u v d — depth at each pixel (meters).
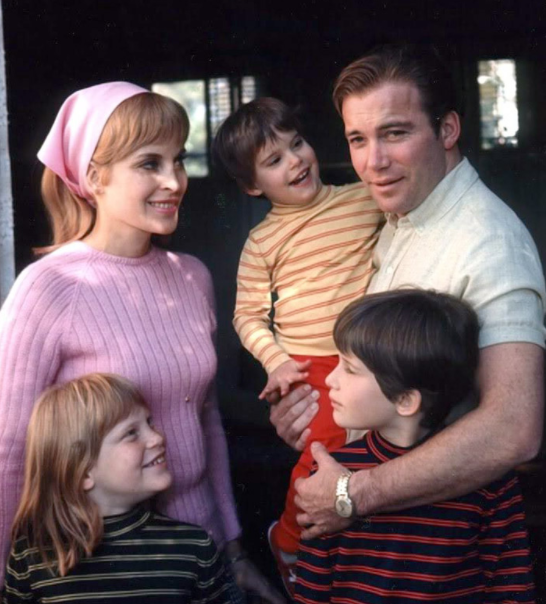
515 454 2.05
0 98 2.94
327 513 2.13
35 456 2.13
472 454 2.04
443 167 2.34
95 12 7.22
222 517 2.63
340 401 2.17
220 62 8.32
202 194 8.63
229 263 8.64
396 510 2.10
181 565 2.16
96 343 2.24
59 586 2.12
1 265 2.96
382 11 8.09
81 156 2.31
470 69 8.22
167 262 2.48
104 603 2.11
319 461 2.20
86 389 2.12
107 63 7.48
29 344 2.18
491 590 2.13
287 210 2.92
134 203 2.29
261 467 5.53
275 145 2.86
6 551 2.24
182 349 2.36
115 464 2.13
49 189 2.45
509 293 2.12
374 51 2.33
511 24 8.02
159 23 8.00
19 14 6.02
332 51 8.25
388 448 2.17
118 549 2.14
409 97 2.26
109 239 2.36
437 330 2.05
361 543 2.12
